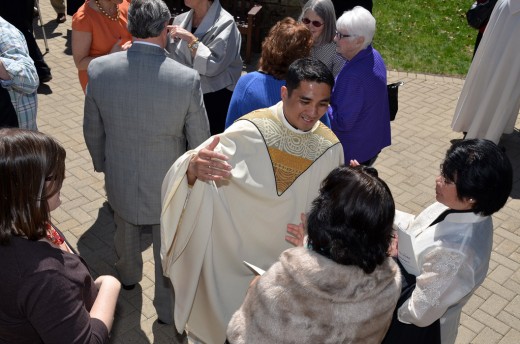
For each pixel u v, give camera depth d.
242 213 2.54
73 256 1.62
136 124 2.70
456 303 2.10
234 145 2.43
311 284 1.55
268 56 2.73
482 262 2.04
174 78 2.63
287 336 1.57
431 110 6.36
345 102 3.20
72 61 6.69
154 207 2.92
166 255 2.54
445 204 2.11
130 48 2.68
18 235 1.51
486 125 5.25
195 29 3.94
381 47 7.95
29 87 2.97
